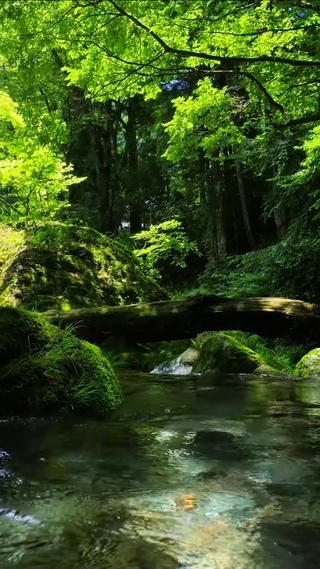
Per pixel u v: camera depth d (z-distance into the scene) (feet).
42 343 13.35
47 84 43.09
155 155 67.00
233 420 11.53
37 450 9.14
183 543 5.46
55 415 11.79
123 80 19.76
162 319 19.10
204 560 5.09
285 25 18.86
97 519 6.08
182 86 52.29
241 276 41.52
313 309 18.15
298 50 20.35
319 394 14.89
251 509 6.40
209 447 9.30
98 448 9.27
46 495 6.89
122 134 89.61
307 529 5.81
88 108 59.98
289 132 30.76
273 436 10.09
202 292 44.24
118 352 23.95
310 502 6.62
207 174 55.77
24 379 12.05
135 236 41.39
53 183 30.68
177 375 19.35
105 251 30.53
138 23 16.74
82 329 19.89
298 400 13.97
